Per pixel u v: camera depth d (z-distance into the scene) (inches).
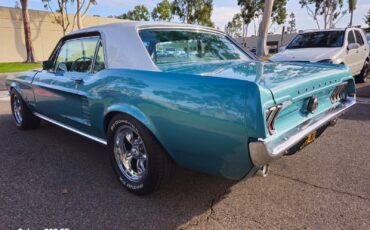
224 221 98.6
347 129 194.9
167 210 105.0
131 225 96.9
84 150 162.2
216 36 152.9
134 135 114.3
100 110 120.3
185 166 100.0
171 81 96.0
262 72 105.0
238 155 83.7
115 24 127.9
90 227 95.9
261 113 78.2
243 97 80.5
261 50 544.4
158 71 104.1
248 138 80.4
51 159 150.2
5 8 968.9
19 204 108.7
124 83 108.3
